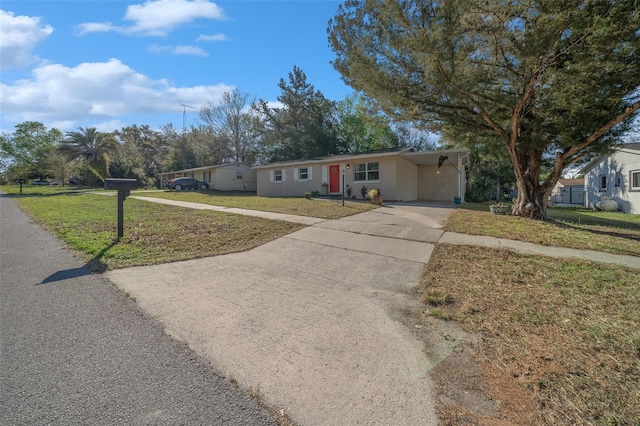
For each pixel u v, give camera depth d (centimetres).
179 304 352
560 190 2762
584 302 357
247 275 462
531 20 714
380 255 570
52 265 483
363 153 1773
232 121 3600
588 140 838
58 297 363
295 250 608
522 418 186
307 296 382
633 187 1577
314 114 3017
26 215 1048
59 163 4062
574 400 201
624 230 897
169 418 184
